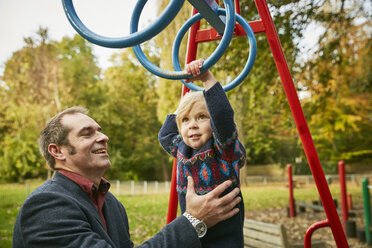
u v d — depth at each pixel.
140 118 24.88
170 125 1.41
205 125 1.15
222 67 5.38
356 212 7.04
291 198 6.63
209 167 1.12
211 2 1.16
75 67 20.59
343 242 1.42
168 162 26.62
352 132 20.25
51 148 1.26
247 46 5.09
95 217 1.18
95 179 1.30
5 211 7.49
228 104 1.07
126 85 24.66
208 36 1.58
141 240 4.50
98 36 0.87
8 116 20.45
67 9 0.89
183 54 9.20
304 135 1.41
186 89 1.60
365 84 7.23
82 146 1.25
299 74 6.11
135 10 1.05
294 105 1.42
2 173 21.64
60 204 1.07
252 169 25.64
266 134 22.34
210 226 1.06
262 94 6.17
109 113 22.95
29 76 19.53
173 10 0.80
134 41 0.84
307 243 1.48
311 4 4.67
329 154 22.25
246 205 8.48
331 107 15.49
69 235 0.99
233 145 1.10
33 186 18.75
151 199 9.80
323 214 6.65
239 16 1.38
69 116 1.30
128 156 24.88
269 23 1.46
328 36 5.90
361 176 18.83
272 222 6.12
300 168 9.20
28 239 1.01
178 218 1.05
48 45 19.77
